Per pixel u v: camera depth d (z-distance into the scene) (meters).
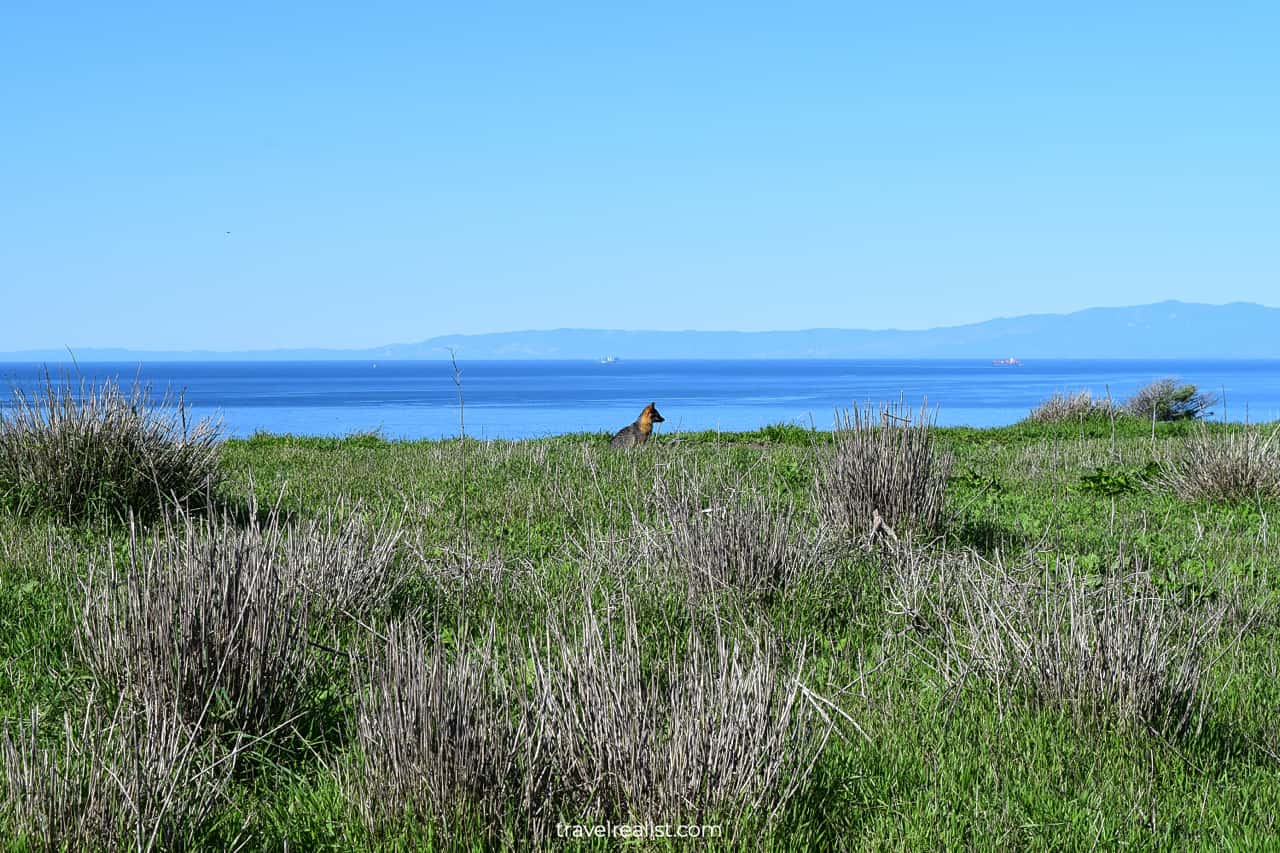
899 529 9.77
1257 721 5.59
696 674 4.61
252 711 5.10
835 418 10.66
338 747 5.06
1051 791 4.71
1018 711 5.59
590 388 161.88
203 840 4.11
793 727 4.77
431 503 11.80
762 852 4.14
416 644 5.20
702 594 7.31
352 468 15.63
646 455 15.87
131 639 5.18
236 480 13.37
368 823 4.25
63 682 5.59
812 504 10.47
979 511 11.73
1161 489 14.17
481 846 4.10
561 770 4.40
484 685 4.71
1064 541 10.21
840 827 4.44
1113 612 5.84
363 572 7.14
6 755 4.09
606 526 10.62
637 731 4.35
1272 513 12.30
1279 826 4.43
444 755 4.26
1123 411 33.16
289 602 5.63
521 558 8.85
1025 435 27.00
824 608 7.45
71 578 7.56
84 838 3.92
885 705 5.65
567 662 4.70
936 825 4.39
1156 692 5.43
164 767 4.14
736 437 24.36
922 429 10.30
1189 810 4.55
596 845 4.21
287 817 4.44
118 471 10.34
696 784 4.26
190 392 143.25
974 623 6.50
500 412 83.19
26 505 10.09
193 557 5.42
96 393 10.81
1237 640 6.70
